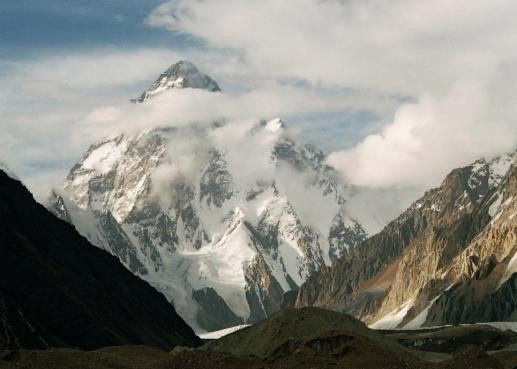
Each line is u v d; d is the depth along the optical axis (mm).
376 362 146250
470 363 146500
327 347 156625
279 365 146000
